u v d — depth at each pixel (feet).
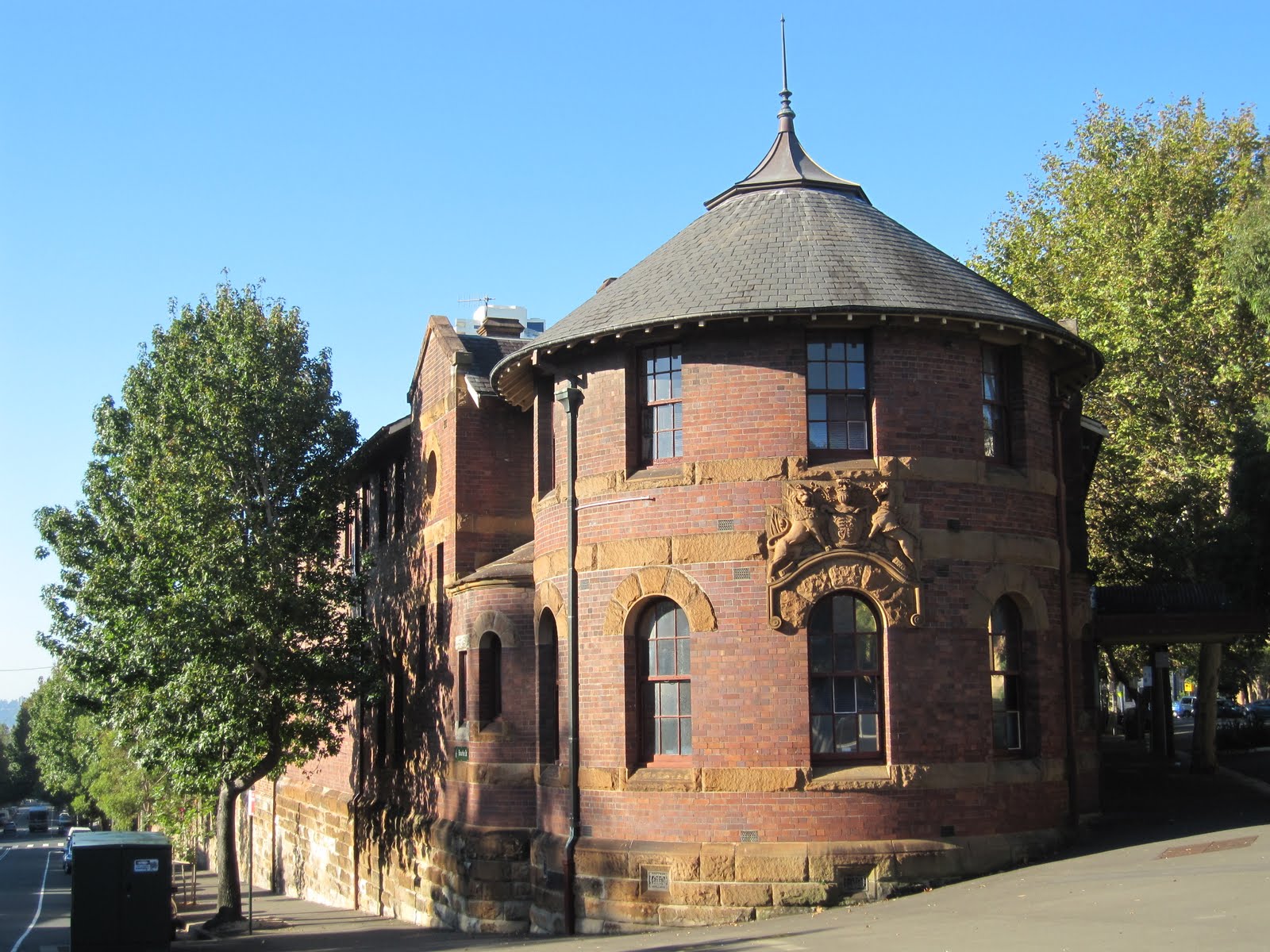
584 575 67.56
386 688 97.66
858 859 59.21
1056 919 45.60
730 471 63.05
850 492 62.08
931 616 62.39
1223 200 122.83
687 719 64.18
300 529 94.32
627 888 62.49
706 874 60.54
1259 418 87.30
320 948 73.51
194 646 87.20
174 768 89.81
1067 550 69.31
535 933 69.62
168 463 90.74
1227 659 183.42
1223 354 115.03
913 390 63.62
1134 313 115.65
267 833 142.41
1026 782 64.08
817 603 62.34
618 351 67.26
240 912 93.40
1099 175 127.34
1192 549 103.71
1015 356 67.77
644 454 66.85
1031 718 65.82
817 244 66.03
